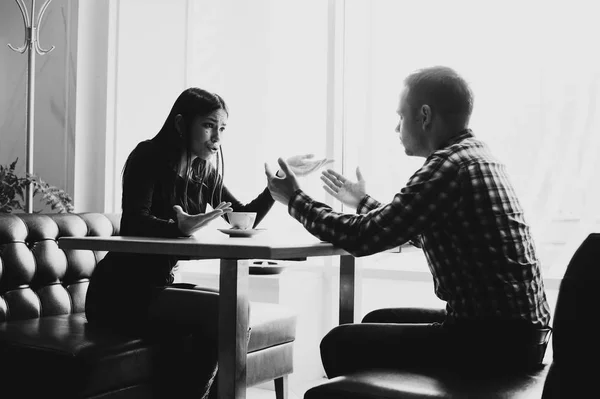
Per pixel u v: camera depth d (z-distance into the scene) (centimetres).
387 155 372
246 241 183
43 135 395
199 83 423
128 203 217
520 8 332
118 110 392
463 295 162
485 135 338
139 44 404
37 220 259
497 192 158
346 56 381
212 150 233
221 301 168
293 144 400
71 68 385
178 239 189
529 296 159
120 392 203
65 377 192
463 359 161
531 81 329
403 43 367
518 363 157
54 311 255
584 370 109
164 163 224
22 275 245
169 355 218
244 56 414
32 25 346
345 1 381
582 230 314
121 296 224
